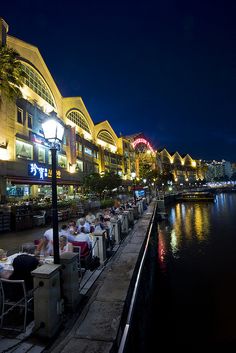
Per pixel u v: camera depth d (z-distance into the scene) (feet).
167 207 210.38
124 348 12.52
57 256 14.62
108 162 195.72
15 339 12.45
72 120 142.92
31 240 36.76
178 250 73.20
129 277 21.13
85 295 17.62
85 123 162.61
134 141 277.23
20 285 13.98
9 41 83.92
